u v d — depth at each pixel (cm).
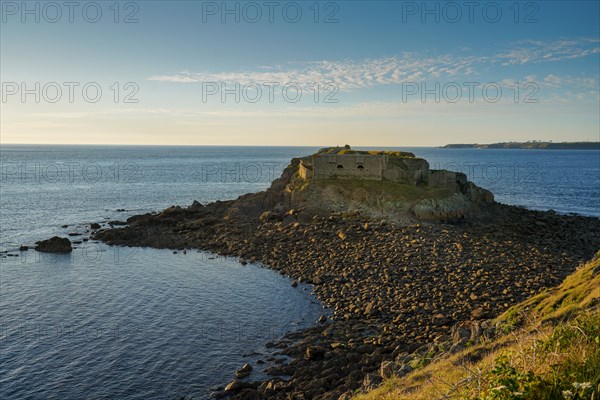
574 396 1054
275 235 8275
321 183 9638
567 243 7431
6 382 3606
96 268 6800
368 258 6662
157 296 5566
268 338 4388
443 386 1972
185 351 4122
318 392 3228
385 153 10906
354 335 4300
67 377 3684
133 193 16050
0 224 10138
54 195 14975
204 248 8019
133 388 3534
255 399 3284
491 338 2723
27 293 5650
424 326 4378
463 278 5616
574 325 1433
